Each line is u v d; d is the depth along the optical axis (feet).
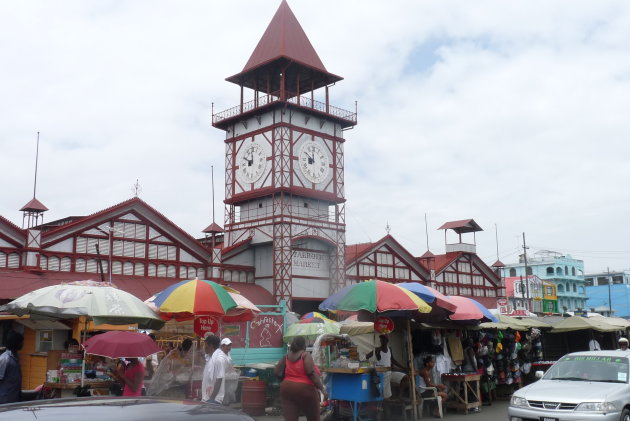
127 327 63.98
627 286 371.97
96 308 39.17
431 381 56.95
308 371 34.96
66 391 46.44
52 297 39.14
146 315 41.19
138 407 12.80
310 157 135.03
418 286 52.03
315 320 71.20
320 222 133.28
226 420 13.01
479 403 57.77
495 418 52.80
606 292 377.71
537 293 227.61
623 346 53.06
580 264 362.53
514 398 41.45
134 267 106.73
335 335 52.95
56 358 45.44
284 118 131.75
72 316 44.80
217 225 138.00
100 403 13.12
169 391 46.70
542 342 87.40
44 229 123.24
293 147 131.85
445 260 175.22
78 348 45.16
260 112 134.92
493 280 187.42
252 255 131.75
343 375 48.75
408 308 46.50
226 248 125.90
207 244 161.79
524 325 73.51
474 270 182.70
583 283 362.53
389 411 51.70
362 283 48.75
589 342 84.17
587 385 41.11
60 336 63.05
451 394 58.29
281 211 125.08
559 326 79.61
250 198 133.28
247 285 126.41
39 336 64.34
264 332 66.90
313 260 131.95
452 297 58.65
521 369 73.31
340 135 143.84
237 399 62.95
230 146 141.90
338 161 141.59
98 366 44.42
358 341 61.72
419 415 52.65
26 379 63.05
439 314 54.90
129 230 107.24
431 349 58.75
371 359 52.06
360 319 51.34
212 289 45.16
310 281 130.21
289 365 35.55
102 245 103.09
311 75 140.46
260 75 143.13
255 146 135.44
